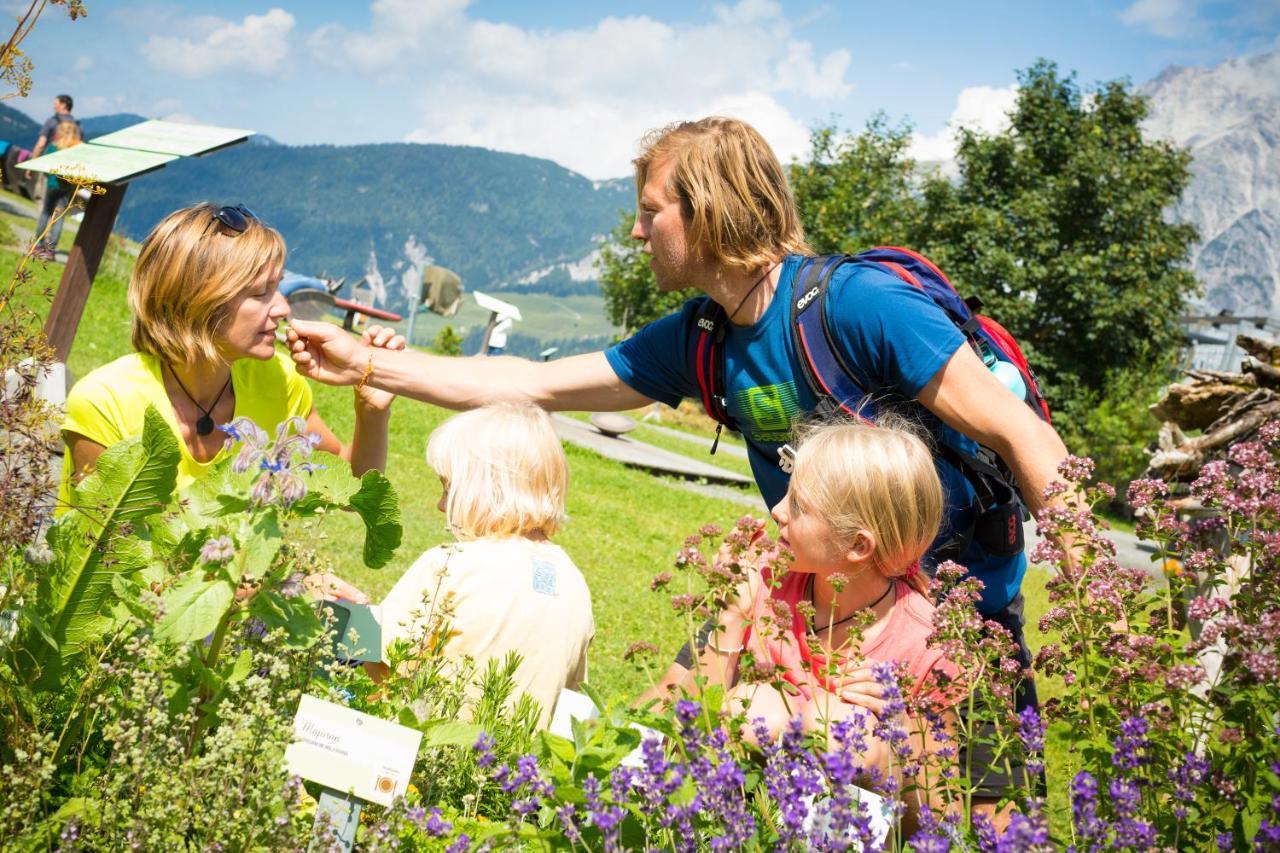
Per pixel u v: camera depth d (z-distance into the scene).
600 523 13.92
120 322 16.52
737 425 3.18
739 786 1.65
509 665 2.67
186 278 3.11
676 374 3.36
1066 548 2.17
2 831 1.62
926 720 2.16
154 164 5.00
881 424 2.74
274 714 1.83
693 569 2.06
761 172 2.83
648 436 29.70
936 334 2.69
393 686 2.43
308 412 3.77
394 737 1.82
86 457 3.22
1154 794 1.84
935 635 2.10
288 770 1.78
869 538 2.47
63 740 1.92
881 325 2.72
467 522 3.16
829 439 2.55
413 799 2.07
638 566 11.55
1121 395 36.47
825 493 2.49
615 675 7.22
